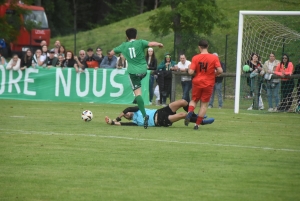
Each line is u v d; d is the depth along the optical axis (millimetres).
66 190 13742
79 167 16438
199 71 25109
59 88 41500
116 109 35469
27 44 70938
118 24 87125
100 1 109500
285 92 37125
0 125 25984
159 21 52656
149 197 13164
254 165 17062
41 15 73938
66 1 108125
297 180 15078
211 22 51500
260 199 13102
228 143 21516
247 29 42781
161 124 26062
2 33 49875
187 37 51312
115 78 40312
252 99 38812
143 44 25469
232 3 77250
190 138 22625
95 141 21344
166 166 16734
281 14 34719
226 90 48531
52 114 31344
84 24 110500
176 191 13758
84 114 27734
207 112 35562
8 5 51500
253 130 26109
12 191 13609
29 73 41906
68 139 21766
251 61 38875
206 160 17766
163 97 40219
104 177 15172
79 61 41875
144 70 25531
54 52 43562
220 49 58219
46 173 15602
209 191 13797
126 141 21453
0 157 17828
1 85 42375
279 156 18734
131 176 15336
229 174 15719
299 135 24547
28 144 20438
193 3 51125
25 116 30031
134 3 105375
